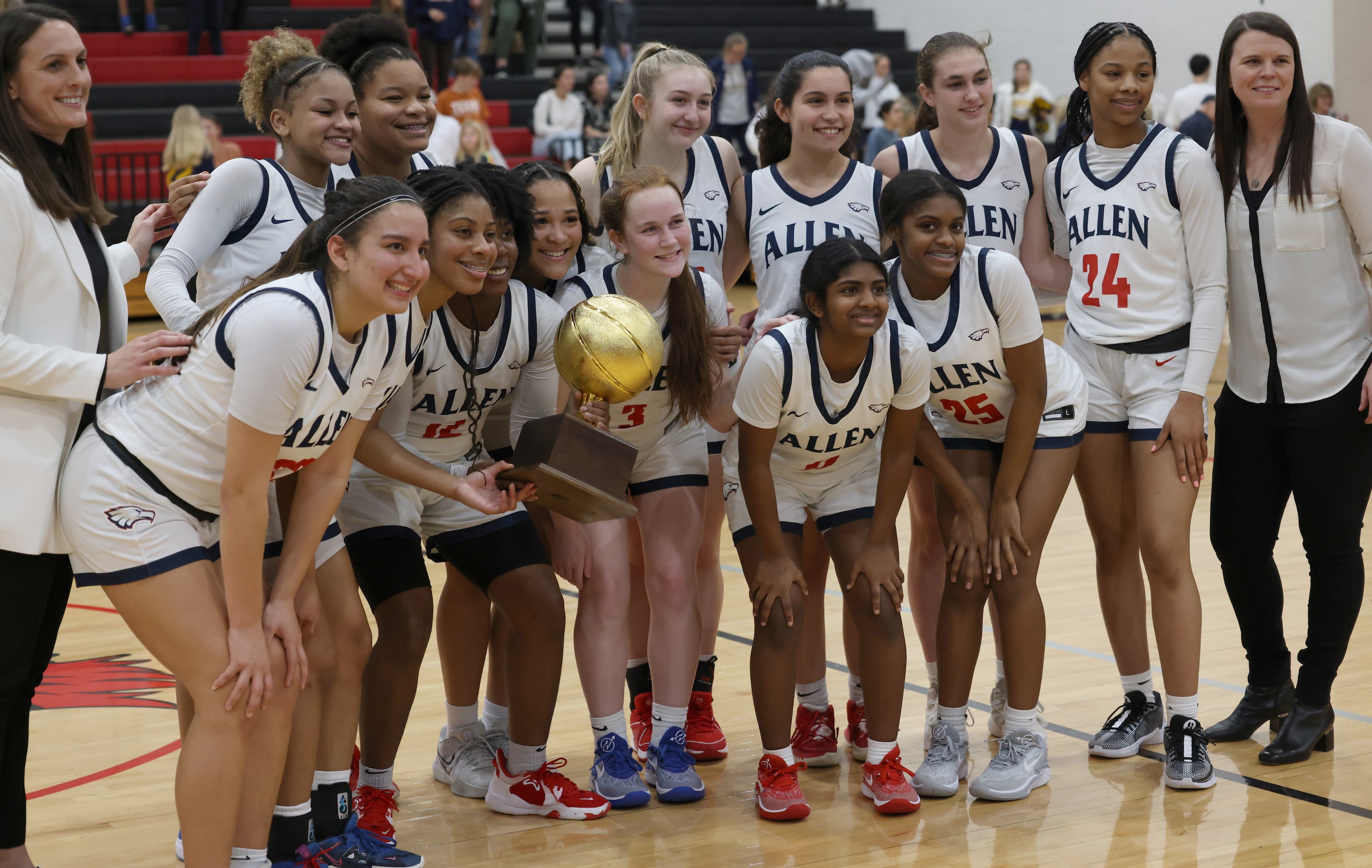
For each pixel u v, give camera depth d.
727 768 3.33
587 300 2.85
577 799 3.01
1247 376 3.27
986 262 3.04
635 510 2.69
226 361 2.22
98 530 2.26
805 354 2.91
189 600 2.27
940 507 3.20
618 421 3.07
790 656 2.96
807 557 3.30
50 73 2.36
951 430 3.27
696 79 3.43
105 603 5.09
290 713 2.42
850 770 3.31
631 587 3.44
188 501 2.30
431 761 3.39
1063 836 2.84
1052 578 5.18
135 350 2.29
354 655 2.66
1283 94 3.09
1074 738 3.46
